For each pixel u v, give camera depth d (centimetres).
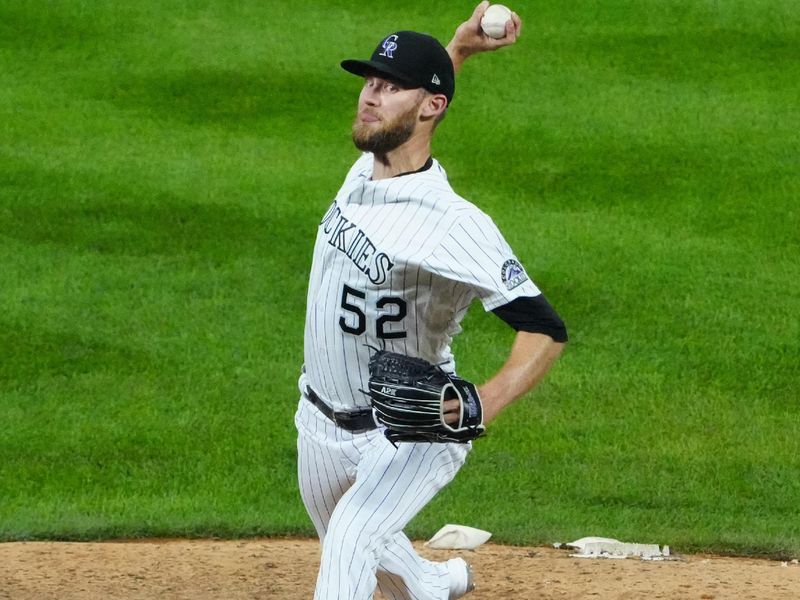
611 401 3247
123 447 2928
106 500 2631
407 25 6619
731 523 2534
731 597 1967
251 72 6075
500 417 3145
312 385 1462
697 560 2300
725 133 5372
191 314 3759
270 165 5050
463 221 1330
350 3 6950
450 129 5441
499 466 2859
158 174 4900
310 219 4509
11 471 2777
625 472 2830
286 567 2161
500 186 4859
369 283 1358
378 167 1421
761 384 3356
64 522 2467
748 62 6206
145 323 3684
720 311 3806
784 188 4812
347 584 1362
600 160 5100
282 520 2505
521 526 2495
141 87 5912
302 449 1500
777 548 2383
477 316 3831
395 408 1276
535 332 1303
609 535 2458
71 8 6794
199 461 2864
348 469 1459
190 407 3172
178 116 5603
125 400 3203
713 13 6781
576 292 3925
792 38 6469
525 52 6347
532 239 4334
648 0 6950
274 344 3584
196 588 2023
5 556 2195
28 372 3344
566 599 1959
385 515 1395
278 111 5684
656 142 5284
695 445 2986
